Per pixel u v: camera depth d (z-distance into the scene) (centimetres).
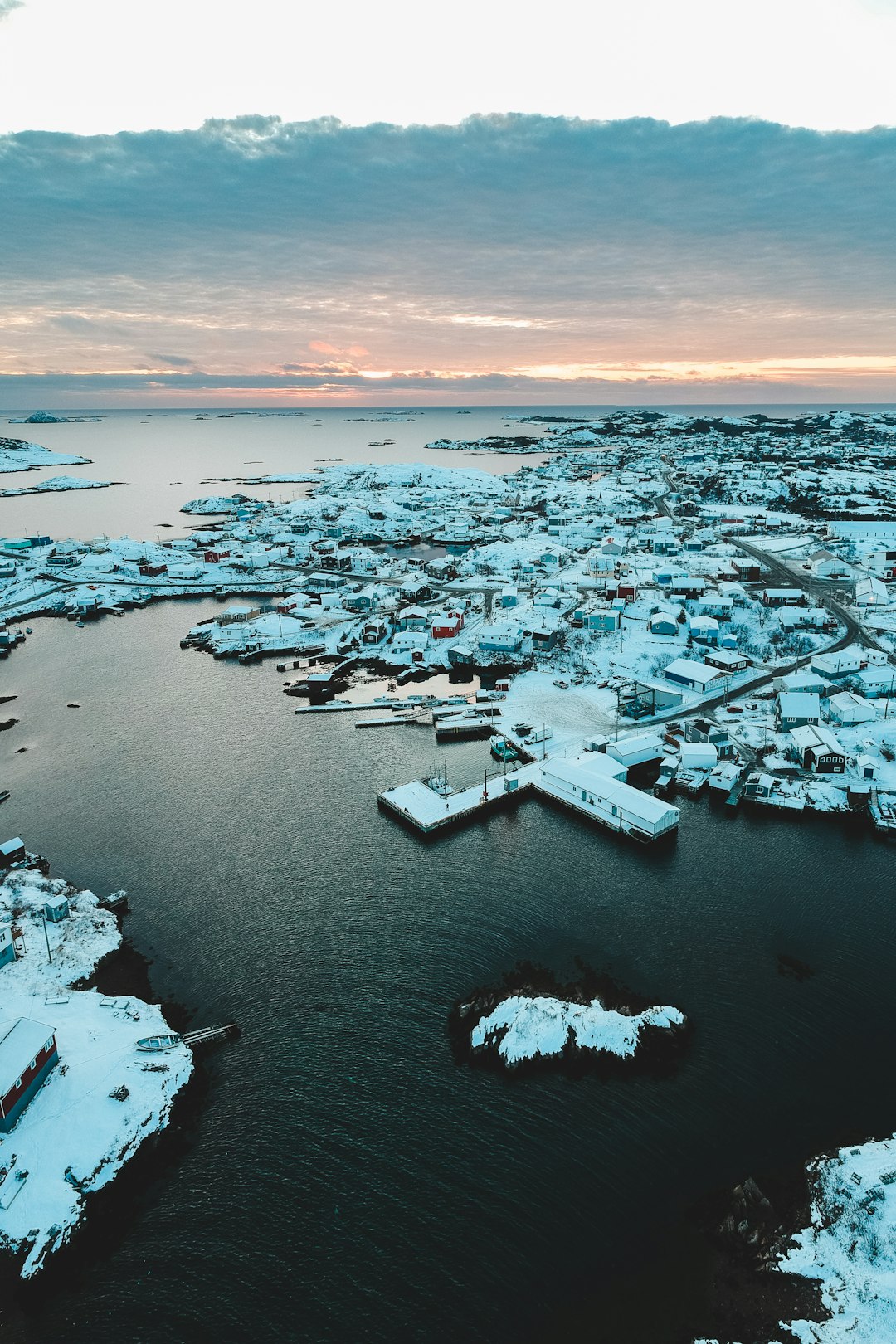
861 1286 3519
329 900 6394
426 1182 4097
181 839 7331
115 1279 3697
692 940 5819
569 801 7694
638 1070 4731
